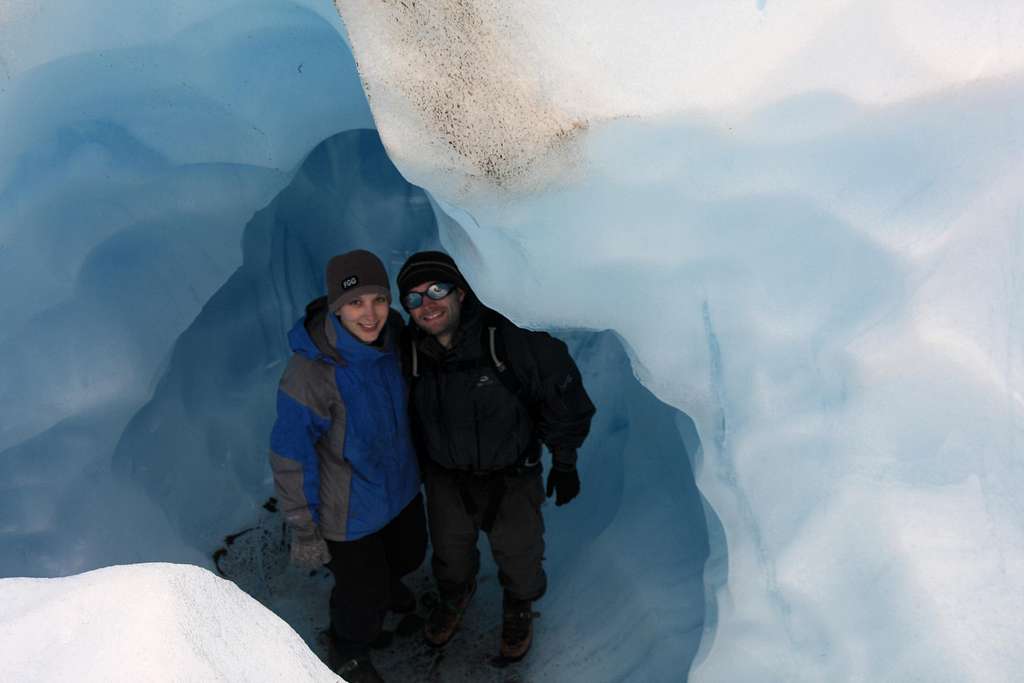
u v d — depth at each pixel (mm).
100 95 1831
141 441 2242
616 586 2180
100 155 1885
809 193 1380
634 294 1465
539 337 1741
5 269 1854
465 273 1631
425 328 1700
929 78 1357
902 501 1288
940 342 1314
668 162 1414
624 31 1408
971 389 1294
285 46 1875
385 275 1639
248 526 2439
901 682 1232
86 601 995
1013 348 1288
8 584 1047
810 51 1379
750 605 1424
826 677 1300
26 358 1923
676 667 1917
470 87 1436
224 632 981
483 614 2293
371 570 1914
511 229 1476
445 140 1468
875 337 1343
